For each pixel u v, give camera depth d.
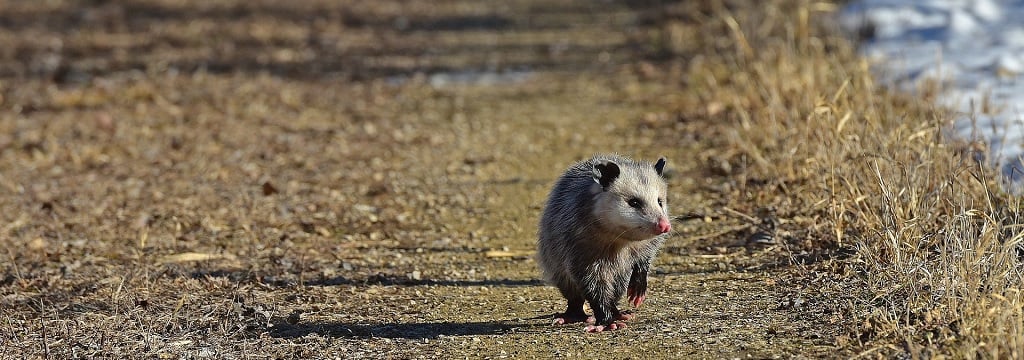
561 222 8.45
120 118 17.69
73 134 16.56
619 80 20.11
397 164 14.70
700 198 12.26
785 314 8.39
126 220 12.09
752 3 22.20
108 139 16.19
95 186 13.68
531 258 10.69
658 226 7.95
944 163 9.89
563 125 16.88
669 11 26.27
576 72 21.31
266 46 25.61
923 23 19.72
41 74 22.09
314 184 13.66
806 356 7.44
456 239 11.44
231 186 13.57
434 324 8.66
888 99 12.97
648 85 19.39
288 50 25.05
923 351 7.20
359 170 14.36
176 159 15.01
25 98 19.48
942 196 9.41
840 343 7.56
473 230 11.77
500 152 15.34
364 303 9.24
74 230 11.73
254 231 11.63
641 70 20.44
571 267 8.40
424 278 10.04
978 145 10.54
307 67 22.84
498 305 9.18
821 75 14.29
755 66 15.65
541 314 8.89
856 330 7.67
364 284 9.80
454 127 17.02
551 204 8.71
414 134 16.52
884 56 16.42
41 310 8.94
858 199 9.44
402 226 11.94
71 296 9.38
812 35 18.69
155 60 23.61
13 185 13.72
